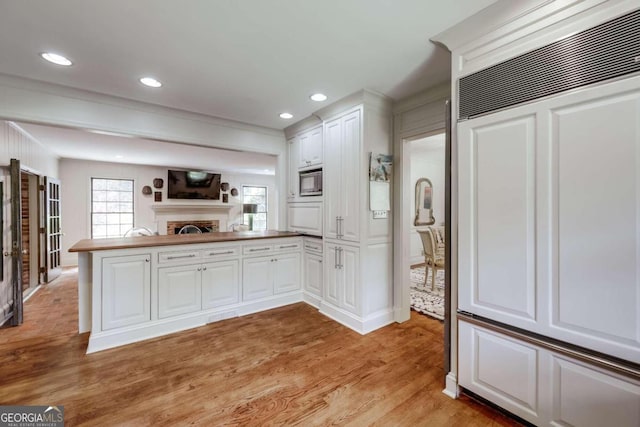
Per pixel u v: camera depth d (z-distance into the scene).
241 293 3.29
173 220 7.76
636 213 1.16
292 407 1.76
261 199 9.46
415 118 2.82
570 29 1.33
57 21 1.64
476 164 1.68
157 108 3.04
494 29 1.60
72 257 6.43
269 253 3.50
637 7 1.15
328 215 3.21
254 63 2.15
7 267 3.15
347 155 2.94
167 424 1.62
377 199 2.88
